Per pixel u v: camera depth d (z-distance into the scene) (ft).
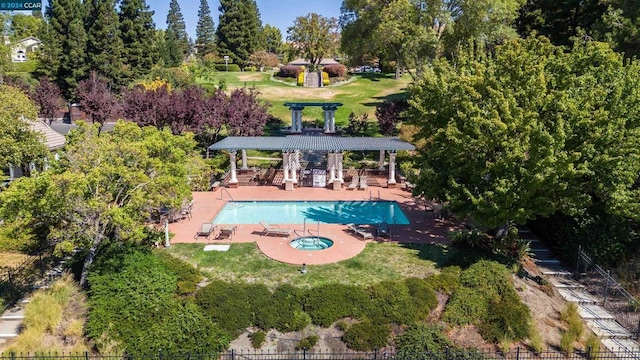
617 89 62.49
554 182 58.13
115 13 219.00
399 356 47.06
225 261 65.00
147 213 60.75
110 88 211.20
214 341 48.83
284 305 53.47
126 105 130.82
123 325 49.73
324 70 243.40
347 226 80.94
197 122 123.95
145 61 236.63
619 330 55.62
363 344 48.83
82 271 59.36
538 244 78.02
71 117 180.96
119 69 217.97
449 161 68.13
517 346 50.03
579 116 59.88
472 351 47.42
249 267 63.05
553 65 70.03
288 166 107.04
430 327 50.83
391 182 106.52
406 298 54.60
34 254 69.26
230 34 305.12
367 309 53.11
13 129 73.10
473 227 77.15
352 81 232.12
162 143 62.95
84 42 216.54
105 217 56.24
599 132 59.00
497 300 55.21
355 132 151.43
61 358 45.80
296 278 59.77
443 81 81.56
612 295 62.69
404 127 137.90
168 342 48.14
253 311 52.95
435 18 132.26
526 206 60.80
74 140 59.67
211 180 111.55
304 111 180.96
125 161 59.16
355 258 66.03
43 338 50.11
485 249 67.72
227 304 53.16
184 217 84.43
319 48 260.42
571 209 61.21
